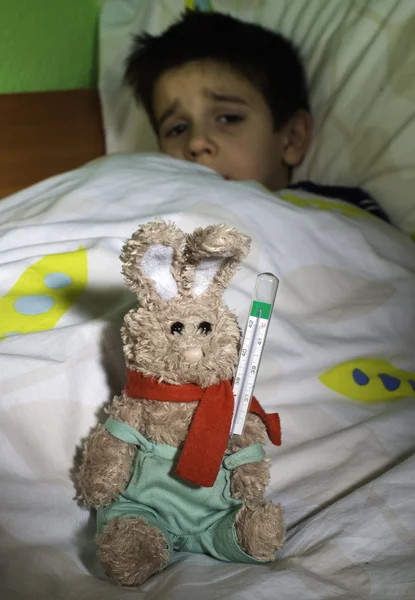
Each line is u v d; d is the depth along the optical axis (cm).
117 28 144
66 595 48
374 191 117
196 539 54
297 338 78
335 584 47
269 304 51
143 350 52
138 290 53
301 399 74
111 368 65
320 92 130
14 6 131
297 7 139
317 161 128
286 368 75
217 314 53
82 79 148
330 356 79
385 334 88
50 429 61
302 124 135
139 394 53
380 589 46
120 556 48
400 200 114
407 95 115
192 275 52
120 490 53
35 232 83
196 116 131
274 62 133
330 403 74
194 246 50
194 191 90
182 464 50
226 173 130
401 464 60
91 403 63
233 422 53
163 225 51
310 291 88
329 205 108
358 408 74
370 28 123
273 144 135
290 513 58
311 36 135
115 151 145
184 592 46
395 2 121
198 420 51
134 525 50
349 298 90
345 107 123
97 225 83
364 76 121
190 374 51
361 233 99
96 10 144
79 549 54
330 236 94
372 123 119
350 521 54
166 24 148
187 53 132
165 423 52
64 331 66
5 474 59
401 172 114
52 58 140
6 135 132
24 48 135
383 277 95
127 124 145
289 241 90
